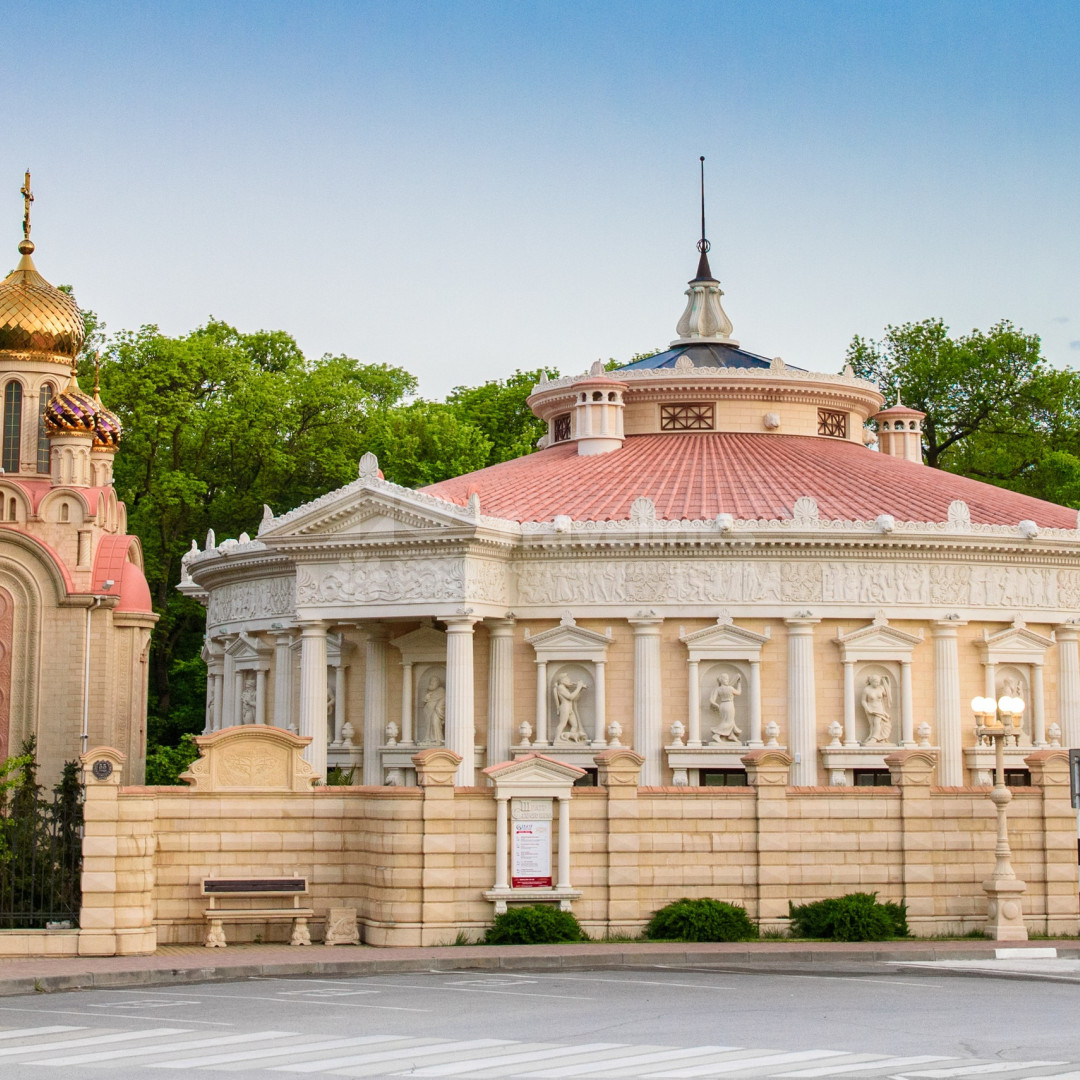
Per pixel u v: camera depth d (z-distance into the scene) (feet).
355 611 218.59
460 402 425.28
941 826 166.81
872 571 219.00
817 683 217.77
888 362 408.46
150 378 366.02
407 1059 94.02
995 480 393.09
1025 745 223.71
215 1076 88.84
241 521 377.91
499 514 224.74
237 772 162.71
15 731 225.15
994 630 225.15
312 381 381.81
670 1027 106.52
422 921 156.87
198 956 147.13
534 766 160.56
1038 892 167.84
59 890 151.84
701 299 286.25
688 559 217.97
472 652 217.56
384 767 229.25
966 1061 93.81
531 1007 116.67
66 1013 116.06
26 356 246.06
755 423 259.19
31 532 229.04
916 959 148.36
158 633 375.45
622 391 255.29
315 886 162.71
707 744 215.51
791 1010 114.93
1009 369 393.29
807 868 164.25
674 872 162.61
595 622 220.02
